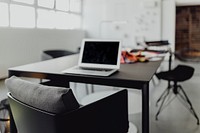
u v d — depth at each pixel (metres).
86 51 2.15
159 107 3.40
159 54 3.20
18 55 4.82
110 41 2.11
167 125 2.75
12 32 4.60
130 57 2.54
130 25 8.23
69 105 1.29
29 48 5.18
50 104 1.27
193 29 8.77
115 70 1.97
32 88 1.39
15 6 4.73
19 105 1.44
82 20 8.63
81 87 4.46
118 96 1.72
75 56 3.14
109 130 1.66
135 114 2.97
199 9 8.58
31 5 5.27
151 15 8.00
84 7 8.56
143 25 8.12
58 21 6.66
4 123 2.06
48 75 1.93
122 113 1.79
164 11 7.98
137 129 2.61
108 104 1.62
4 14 4.43
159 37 8.05
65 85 2.26
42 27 5.79
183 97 3.84
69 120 1.30
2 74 4.39
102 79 1.76
